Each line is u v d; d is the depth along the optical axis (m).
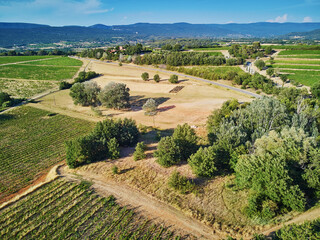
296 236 26.16
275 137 46.19
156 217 37.69
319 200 37.91
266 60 181.25
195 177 47.19
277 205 37.31
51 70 190.38
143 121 87.50
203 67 182.62
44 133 78.25
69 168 54.03
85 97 104.25
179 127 56.97
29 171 55.69
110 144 55.44
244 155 43.38
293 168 40.97
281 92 97.69
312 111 65.94
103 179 48.66
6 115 95.25
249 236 33.00
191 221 36.53
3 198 45.94
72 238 34.50
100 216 38.34
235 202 39.88
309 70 144.88
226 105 79.69
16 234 36.19
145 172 49.72
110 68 195.88
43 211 40.31
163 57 199.50
